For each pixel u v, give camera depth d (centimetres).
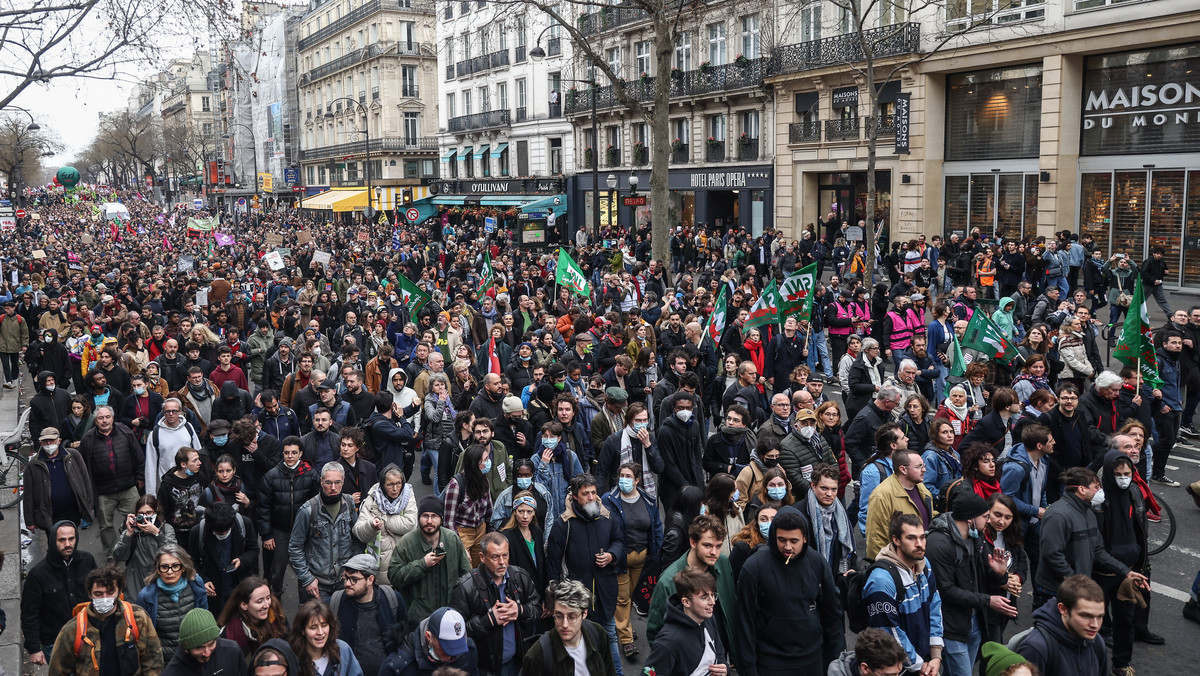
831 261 3083
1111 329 1717
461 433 891
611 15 4281
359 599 595
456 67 5959
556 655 518
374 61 7350
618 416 944
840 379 1101
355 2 7538
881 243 3206
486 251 1833
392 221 6794
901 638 540
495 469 816
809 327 1413
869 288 2125
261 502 789
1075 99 2622
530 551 679
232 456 856
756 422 984
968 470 727
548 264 2702
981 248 2338
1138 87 2481
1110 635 692
